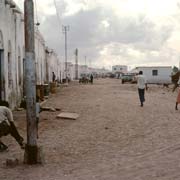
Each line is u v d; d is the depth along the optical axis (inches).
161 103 1035.9
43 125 616.7
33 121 359.6
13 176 321.4
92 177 311.0
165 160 362.6
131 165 347.3
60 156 395.9
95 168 341.4
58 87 2123.5
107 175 315.6
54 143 467.2
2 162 370.9
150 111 821.2
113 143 464.8
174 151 404.5
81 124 629.0
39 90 1104.2
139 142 466.3
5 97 735.1
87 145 454.0
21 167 350.0
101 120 676.7
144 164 349.1
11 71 814.5
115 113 785.6
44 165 356.5
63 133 539.8
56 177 315.0
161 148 424.2
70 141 479.8
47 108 823.7
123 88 2060.8
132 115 747.4
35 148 361.1
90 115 753.6
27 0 355.6
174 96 1370.6
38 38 1520.7
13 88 831.1
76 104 1008.2
